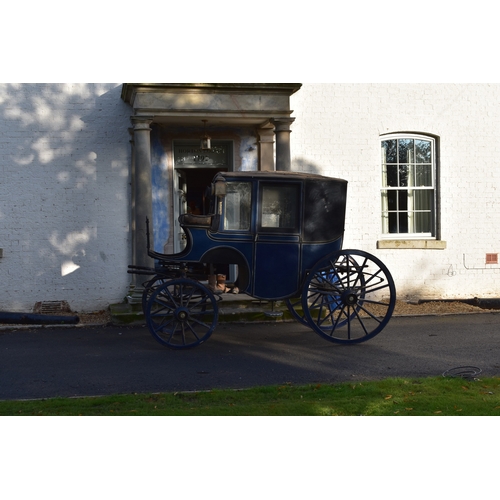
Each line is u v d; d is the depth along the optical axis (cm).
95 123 1230
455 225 1359
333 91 1306
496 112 1363
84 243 1233
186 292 946
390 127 1323
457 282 1357
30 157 1217
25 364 820
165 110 1123
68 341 984
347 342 917
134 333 1047
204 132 1209
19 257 1216
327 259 903
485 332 1013
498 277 1370
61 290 1228
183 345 899
